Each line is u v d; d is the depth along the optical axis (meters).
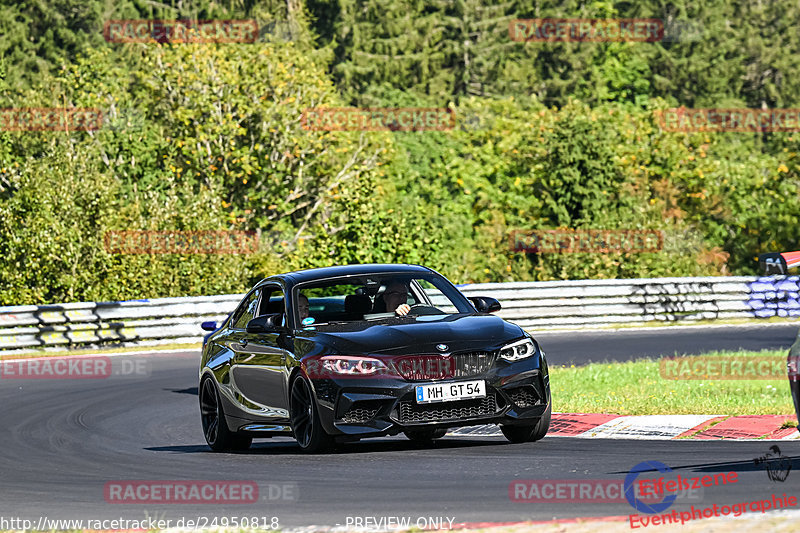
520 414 34.66
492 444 36.19
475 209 176.62
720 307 104.06
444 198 179.12
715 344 79.75
